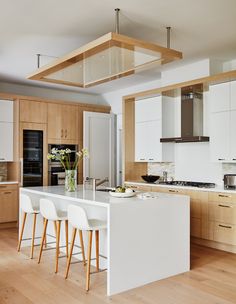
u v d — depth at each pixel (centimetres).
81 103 756
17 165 660
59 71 446
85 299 315
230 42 470
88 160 740
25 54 519
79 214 346
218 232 491
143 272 352
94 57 385
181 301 311
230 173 545
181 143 632
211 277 375
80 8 363
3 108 664
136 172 689
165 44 478
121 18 388
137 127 681
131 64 413
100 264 408
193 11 371
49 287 344
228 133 510
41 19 392
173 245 381
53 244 502
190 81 536
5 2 350
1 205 637
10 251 479
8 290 336
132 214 345
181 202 390
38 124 691
